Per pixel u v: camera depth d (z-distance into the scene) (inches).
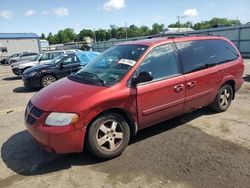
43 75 413.1
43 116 142.3
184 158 153.2
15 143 189.6
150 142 176.4
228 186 125.3
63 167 150.7
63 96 149.7
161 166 145.6
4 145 187.2
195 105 195.9
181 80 179.5
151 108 166.7
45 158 163.0
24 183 137.8
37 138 144.8
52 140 138.4
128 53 177.2
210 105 222.2
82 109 140.3
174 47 184.4
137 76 158.7
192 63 190.7
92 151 148.9
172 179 133.0
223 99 224.4
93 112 143.6
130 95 155.2
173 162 149.3
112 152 154.1
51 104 144.8
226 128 193.6
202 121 209.5
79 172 144.5
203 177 133.3
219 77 209.5
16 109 292.7
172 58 180.4
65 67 423.5
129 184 131.0
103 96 146.6
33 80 410.3
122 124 157.0
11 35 2005.4
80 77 175.3
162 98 170.7
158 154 159.3
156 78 169.5
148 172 140.4
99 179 137.0
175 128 197.8
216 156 153.6
